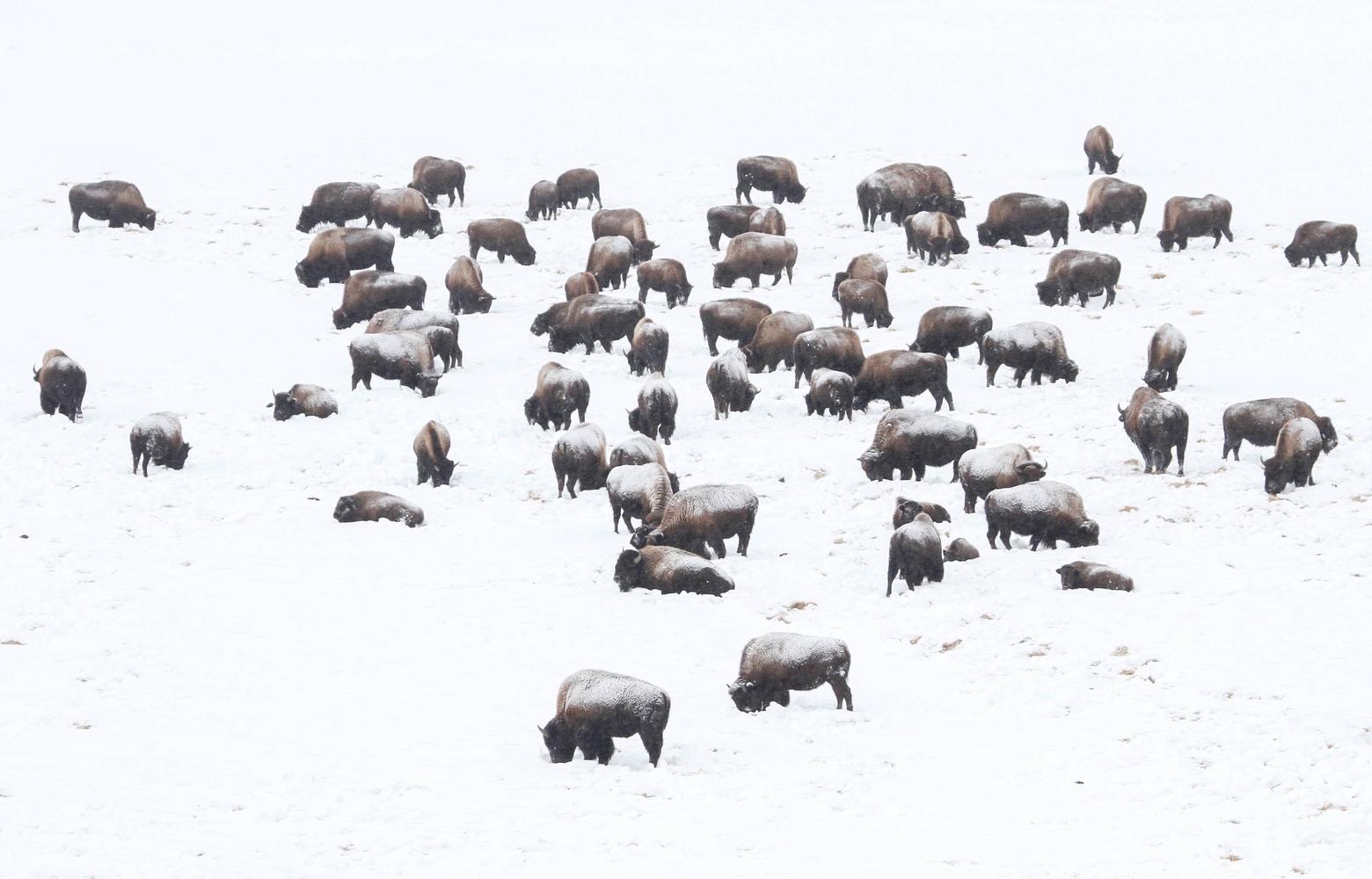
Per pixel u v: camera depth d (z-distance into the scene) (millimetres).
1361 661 59031
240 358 121938
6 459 97625
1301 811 46938
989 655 63062
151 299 138375
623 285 143250
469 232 153625
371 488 92188
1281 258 144000
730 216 156000
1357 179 174000
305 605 71562
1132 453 92938
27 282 141750
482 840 46344
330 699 60031
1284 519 79250
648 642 66000
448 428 103375
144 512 87625
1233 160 188000
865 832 46719
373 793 50469
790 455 95500
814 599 71062
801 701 59656
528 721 57531
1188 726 54281
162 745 55281
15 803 49688
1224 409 96188
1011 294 136125
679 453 96812
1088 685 58906
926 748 54125
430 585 74188
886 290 135250
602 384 113000
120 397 111625
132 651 65688
